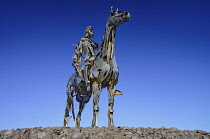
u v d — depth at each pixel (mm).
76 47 12719
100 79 11273
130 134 9688
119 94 11352
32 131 10141
